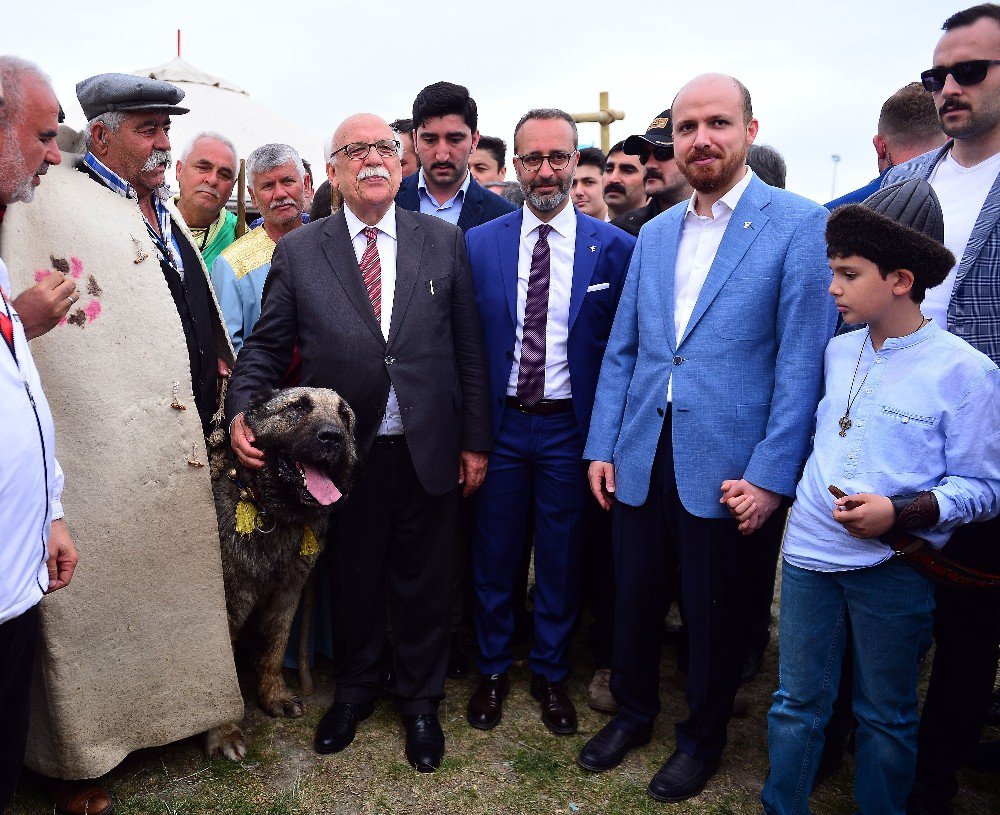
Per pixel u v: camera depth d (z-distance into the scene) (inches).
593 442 122.3
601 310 129.6
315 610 139.8
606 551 138.9
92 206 104.1
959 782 116.6
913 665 90.8
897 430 87.2
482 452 127.1
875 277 85.9
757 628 140.3
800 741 97.7
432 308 120.1
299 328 119.6
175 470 107.8
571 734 126.3
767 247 104.7
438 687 124.6
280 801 107.3
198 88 391.9
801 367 101.3
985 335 101.7
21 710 78.2
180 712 110.6
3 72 77.8
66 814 102.8
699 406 107.1
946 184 110.6
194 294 121.9
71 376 98.4
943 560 87.2
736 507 101.9
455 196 173.3
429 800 109.0
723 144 103.9
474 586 135.0
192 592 110.6
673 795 110.1
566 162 123.6
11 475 69.2
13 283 94.4
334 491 110.1
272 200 146.3
